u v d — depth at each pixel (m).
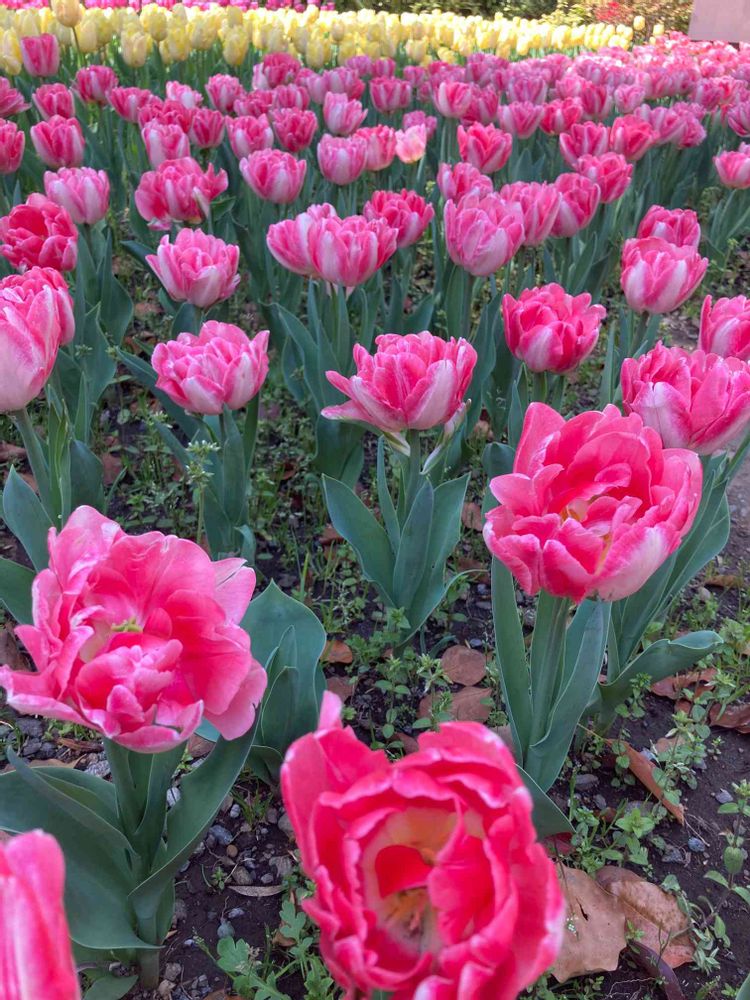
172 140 4.11
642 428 1.29
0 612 2.78
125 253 5.18
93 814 1.39
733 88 6.96
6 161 4.06
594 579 1.30
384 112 5.84
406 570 2.38
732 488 3.92
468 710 2.51
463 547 3.24
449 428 2.30
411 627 2.51
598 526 1.34
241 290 4.79
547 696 1.81
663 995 1.89
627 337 3.16
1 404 1.96
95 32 6.71
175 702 1.18
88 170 3.56
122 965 1.81
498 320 3.37
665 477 1.32
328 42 8.08
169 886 1.74
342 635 2.81
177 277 2.75
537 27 12.16
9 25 7.71
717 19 11.01
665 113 5.57
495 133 4.21
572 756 2.45
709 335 2.34
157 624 1.17
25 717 2.50
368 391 2.03
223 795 1.52
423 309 3.56
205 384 2.26
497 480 1.32
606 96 5.80
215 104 5.55
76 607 1.14
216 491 2.79
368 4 18.73
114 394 3.94
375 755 0.90
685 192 6.00
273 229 3.00
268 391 3.95
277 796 2.27
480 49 10.36
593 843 2.20
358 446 3.18
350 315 4.38
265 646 1.94
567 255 4.04
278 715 1.95
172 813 1.61
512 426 2.81
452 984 0.77
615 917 1.96
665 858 2.19
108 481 3.49
